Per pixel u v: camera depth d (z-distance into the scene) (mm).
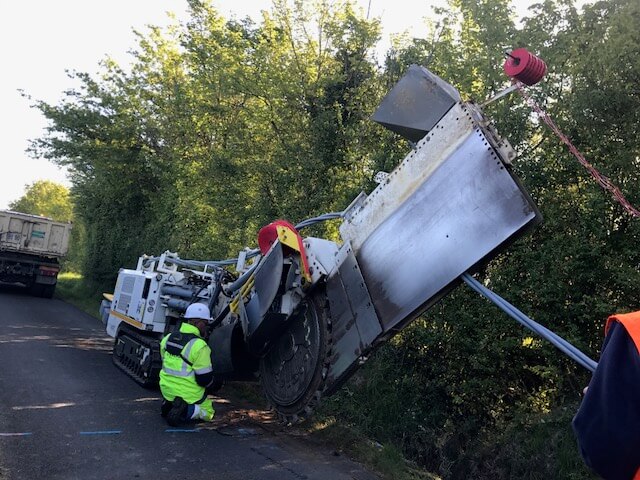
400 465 5355
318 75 11414
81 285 23203
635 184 6043
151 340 7684
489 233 3666
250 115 12164
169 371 6008
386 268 4293
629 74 5891
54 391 6922
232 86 12000
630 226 6098
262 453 5355
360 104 11000
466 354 7039
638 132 5988
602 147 6266
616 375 1327
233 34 12750
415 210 4141
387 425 7059
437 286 3926
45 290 19344
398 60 10492
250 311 5457
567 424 5797
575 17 6715
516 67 3557
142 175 19062
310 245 5051
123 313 8570
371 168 9469
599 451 1341
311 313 5020
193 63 15266
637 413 1284
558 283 6273
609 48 5758
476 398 7176
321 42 11609
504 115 7211
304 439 5922
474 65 7922
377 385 7500
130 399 6875
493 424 7004
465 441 6914
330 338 4754
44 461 4648
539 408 6703
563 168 6730
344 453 5574
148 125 18203
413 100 4223
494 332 6816
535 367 6406
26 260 18891
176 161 15461
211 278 8062
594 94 6008
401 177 4316
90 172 22328
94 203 22578
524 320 3350
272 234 5391
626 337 1354
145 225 19094
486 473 6242
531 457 5824
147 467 4734
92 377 7906
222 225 12633
